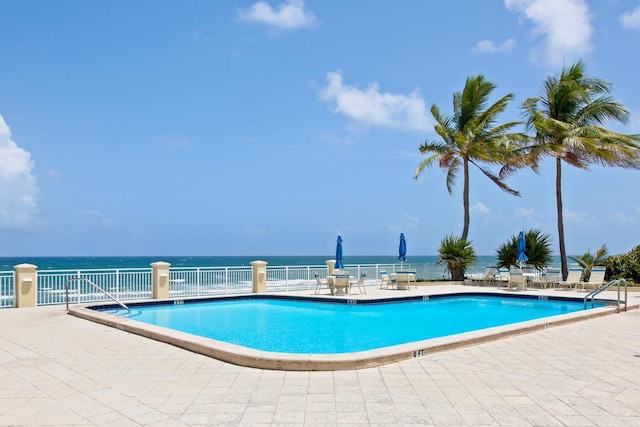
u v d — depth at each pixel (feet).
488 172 78.79
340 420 14.74
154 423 14.58
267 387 18.28
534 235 73.10
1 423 14.60
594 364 21.94
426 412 15.43
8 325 33.37
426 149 78.89
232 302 53.16
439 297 56.49
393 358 22.12
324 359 20.84
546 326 32.07
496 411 15.53
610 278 67.82
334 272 60.80
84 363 22.24
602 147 64.39
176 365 21.79
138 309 46.96
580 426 14.25
